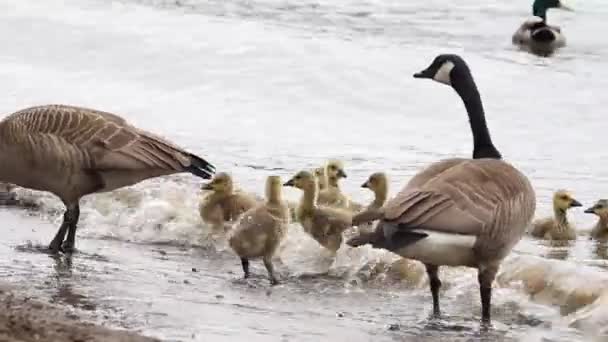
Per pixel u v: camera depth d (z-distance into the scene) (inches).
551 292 480.1
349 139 919.7
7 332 377.4
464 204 431.8
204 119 966.4
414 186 442.9
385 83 1098.1
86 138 536.1
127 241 589.9
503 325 454.0
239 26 1299.2
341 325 446.9
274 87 1082.1
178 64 1145.4
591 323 444.5
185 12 1376.7
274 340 415.8
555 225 644.7
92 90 1058.7
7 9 1309.1
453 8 1456.7
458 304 486.6
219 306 464.8
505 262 512.7
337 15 1400.1
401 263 526.6
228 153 844.0
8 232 589.9
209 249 581.9
